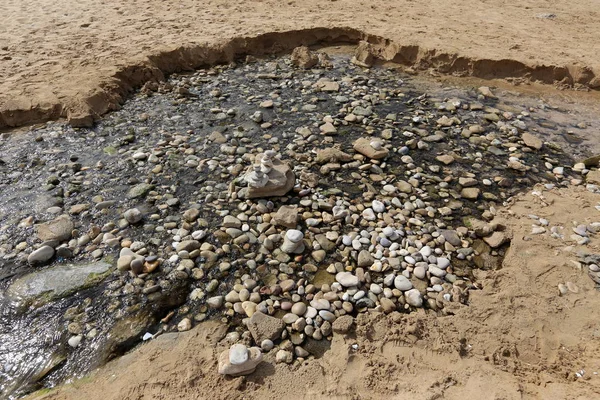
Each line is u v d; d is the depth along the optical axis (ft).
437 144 8.55
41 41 12.34
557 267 5.62
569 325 4.87
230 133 8.77
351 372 4.36
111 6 15.80
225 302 5.21
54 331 4.91
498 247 6.16
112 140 8.54
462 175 7.68
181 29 13.23
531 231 6.30
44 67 10.61
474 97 10.57
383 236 6.14
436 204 6.95
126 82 10.59
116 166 7.70
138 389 4.18
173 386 4.20
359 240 6.08
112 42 12.20
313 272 5.63
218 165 7.70
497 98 10.55
